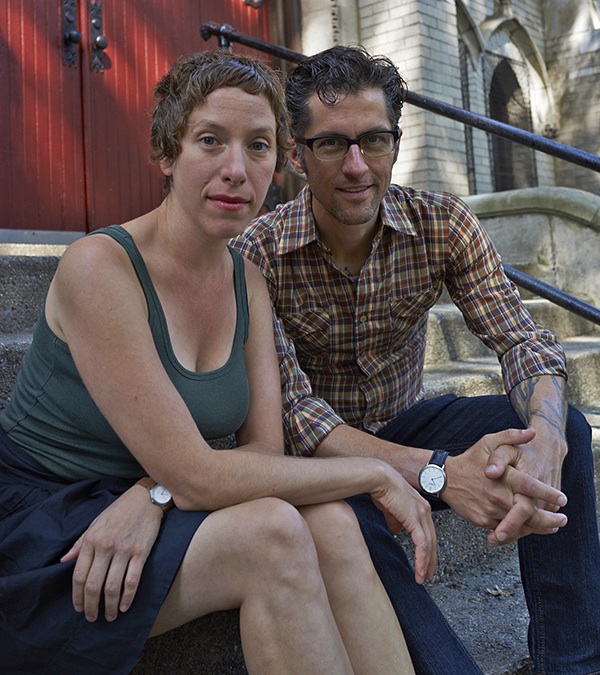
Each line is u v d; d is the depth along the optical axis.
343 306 1.60
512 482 1.29
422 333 1.75
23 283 2.01
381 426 1.70
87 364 1.10
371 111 1.46
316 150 1.48
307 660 1.03
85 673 1.07
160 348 1.18
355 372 1.65
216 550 1.05
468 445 1.58
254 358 1.36
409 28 4.93
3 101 3.33
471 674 1.26
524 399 1.51
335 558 1.15
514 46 7.17
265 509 1.06
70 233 3.54
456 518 1.92
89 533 1.05
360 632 1.13
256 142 1.16
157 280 1.20
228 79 1.13
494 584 1.86
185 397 1.20
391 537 1.35
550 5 7.64
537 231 4.06
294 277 1.59
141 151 3.83
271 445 1.30
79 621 1.05
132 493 1.11
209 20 4.23
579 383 2.86
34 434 1.21
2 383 1.55
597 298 3.89
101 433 1.17
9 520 1.13
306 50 4.70
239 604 1.07
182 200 1.18
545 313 3.45
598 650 1.40
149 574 1.06
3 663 1.10
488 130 2.35
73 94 3.58
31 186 3.42
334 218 1.54
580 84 7.52
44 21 3.48
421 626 1.28
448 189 5.03
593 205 3.84
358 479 1.21
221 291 1.29
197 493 1.08
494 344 1.64
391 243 1.60
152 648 1.25
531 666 1.49
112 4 3.74
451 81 5.15
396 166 5.04
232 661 1.35
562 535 1.42
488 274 1.64
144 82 3.87
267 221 1.62
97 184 3.66
